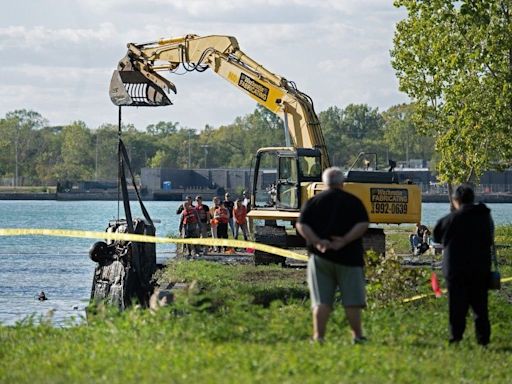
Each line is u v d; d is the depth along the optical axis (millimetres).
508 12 94812
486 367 28406
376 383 25031
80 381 24922
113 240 62531
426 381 25906
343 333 31516
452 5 98375
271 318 33375
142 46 74500
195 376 25125
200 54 73625
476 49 95375
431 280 39281
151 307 35844
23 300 64750
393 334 31688
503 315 38094
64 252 110125
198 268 61219
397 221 64812
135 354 27953
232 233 89938
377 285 39000
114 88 67250
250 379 24797
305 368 26141
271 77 71625
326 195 29344
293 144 70500
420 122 116562
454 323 31391
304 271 59062
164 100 72500
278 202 67375
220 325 31203
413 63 115188
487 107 97188
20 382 25375
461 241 31156
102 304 35062
